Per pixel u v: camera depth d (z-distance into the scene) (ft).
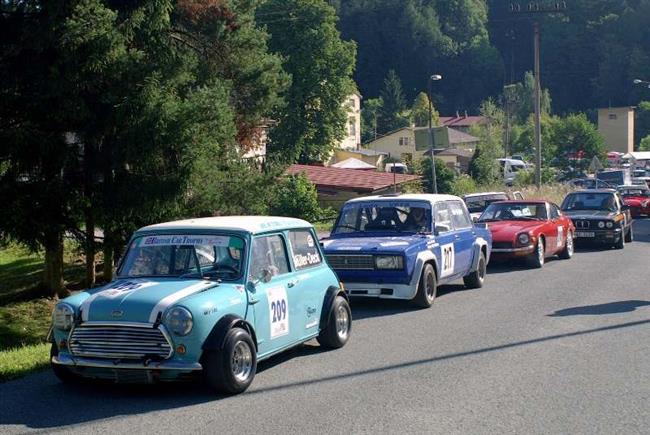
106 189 60.18
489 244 56.44
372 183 168.35
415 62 463.42
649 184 191.62
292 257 32.01
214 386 26.30
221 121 62.18
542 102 376.27
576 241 84.53
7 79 57.21
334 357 32.86
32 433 22.57
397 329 39.42
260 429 22.77
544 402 25.54
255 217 32.42
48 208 57.67
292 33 210.79
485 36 476.13
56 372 27.76
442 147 108.58
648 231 110.32
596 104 441.27
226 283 28.04
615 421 23.43
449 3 489.67
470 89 467.93
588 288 53.72
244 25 79.25
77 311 26.58
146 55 60.54
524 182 191.01
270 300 29.35
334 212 151.23
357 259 44.65
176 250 29.27
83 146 60.59
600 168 160.66
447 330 38.83
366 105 426.51
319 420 23.65
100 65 55.36
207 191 65.31
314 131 215.51
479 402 25.58
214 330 26.23
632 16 442.50
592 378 28.76
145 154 57.93
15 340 64.13
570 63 454.81
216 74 74.59
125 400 26.23
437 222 49.11
